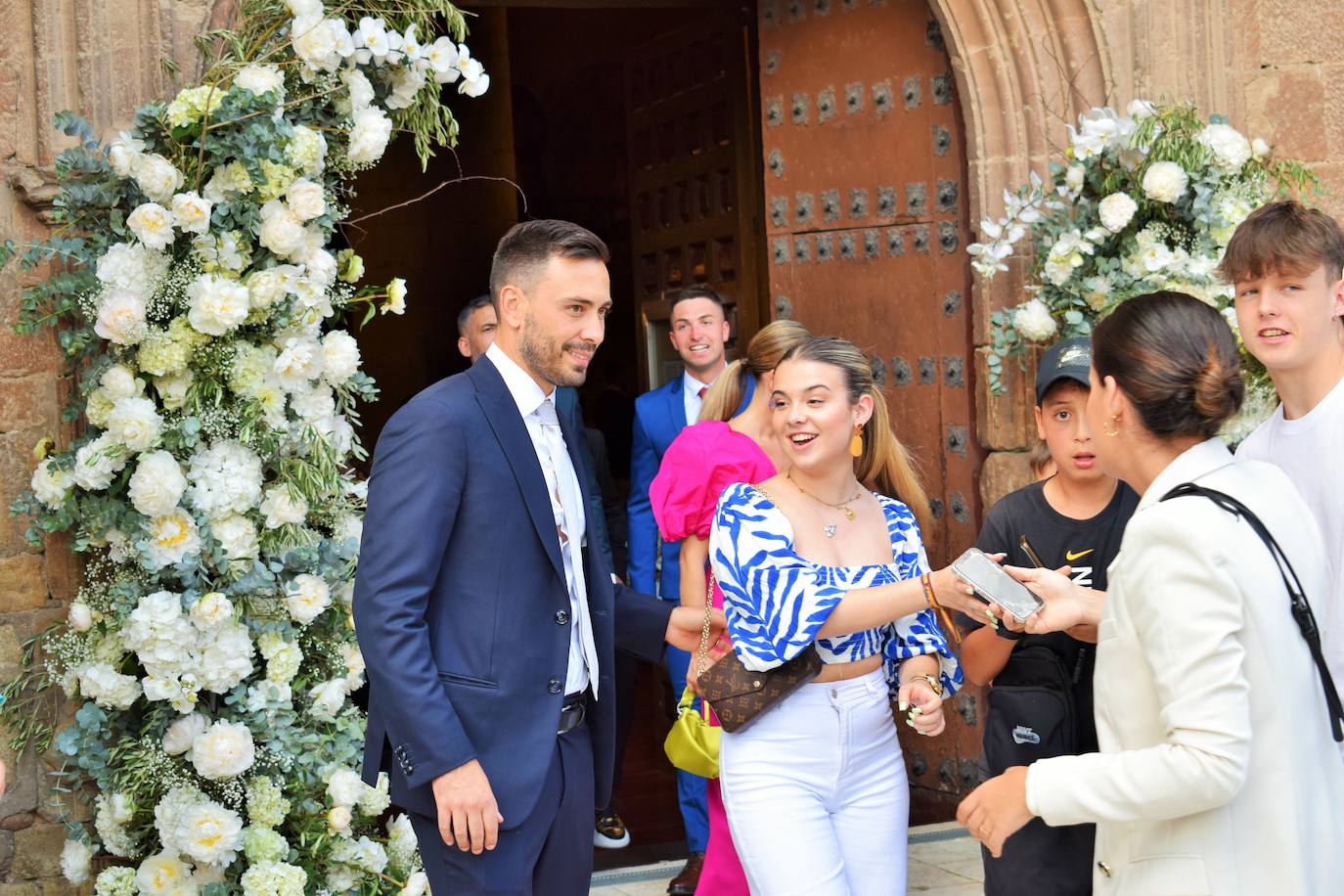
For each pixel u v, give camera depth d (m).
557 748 2.87
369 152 4.00
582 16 14.16
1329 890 2.06
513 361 2.88
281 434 3.89
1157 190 4.67
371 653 2.61
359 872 4.05
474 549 2.75
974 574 2.64
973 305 5.33
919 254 5.53
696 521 3.63
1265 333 3.01
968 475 5.45
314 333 3.99
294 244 3.85
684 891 4.80
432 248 10.96
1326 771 2.13
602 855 5.51
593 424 15.65
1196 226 4.75
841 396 2.97
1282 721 2.05
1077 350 3.03
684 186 6.90
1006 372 5.23
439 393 2.79
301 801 3.96
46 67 3.91
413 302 10.87
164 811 3.73
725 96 6.54
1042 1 5.17
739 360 3.81
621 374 15.56
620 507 6.01
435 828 2.72
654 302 7.13
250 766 3.84
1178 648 2.03
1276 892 2.03
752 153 6.43
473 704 2.71
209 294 3.67
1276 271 2.97
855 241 5.74
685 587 3.70
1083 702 2.95
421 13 4.17
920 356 5.56
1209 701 2.00
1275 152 5.48
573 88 14.55
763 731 2.87
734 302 6.56
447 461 2.71
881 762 2.96
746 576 2.86
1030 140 5.20
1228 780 1.98
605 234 15.17
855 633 2.90
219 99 3.77
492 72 11.35
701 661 3.10
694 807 4.83
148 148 3.81
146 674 3.87
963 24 5.20
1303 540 2.18
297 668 3.98
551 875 2.86
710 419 3.81
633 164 7.27
